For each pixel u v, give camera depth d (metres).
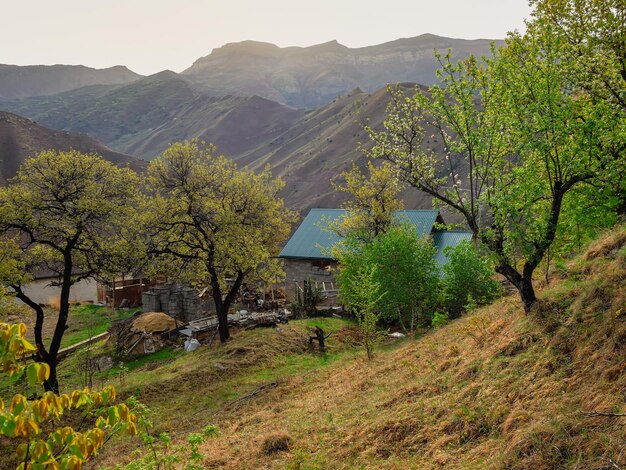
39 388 27.31
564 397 10.01
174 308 44.78
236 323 39.31
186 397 25.48
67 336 44.75
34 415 4.76
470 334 17.09
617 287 12.27
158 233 33.66
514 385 11.73
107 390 5.62
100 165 28.58
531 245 14.47
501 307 19.44
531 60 14.81
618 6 18.34
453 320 26.73
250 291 51.16
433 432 11.97
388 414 14.11
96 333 44.72
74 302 59.81
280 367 28.69
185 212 33.59
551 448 8.69
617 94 15.82
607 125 13.93
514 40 18.55
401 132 16.45
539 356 12.31
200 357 32.19
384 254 30.19
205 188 34.59
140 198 32.03
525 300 15.03
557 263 19.14
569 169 14.22
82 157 28.06
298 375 26.14
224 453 15.73
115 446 20.47
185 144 34.03
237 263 34.56
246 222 36.28
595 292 12.66
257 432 17.27
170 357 35.69
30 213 25.92
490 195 14.80
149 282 57.56
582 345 11.40
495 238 15.13
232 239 33.62
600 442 8.09
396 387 16.78
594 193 16.23
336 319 38.75
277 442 15.05
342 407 17.03
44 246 28.88
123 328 40.16
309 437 15.09
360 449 12.81
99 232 29.28
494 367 13.20
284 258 51.25
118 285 58.34
